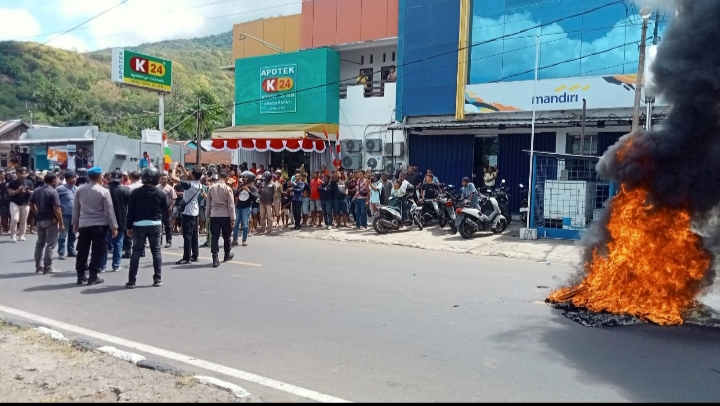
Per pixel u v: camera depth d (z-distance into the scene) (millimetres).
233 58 27250
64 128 30531
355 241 14555
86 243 8703
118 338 5824
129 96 69688
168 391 4219
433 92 18859
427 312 6914
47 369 4660
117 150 30391
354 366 4969
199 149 27188
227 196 10477
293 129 21359
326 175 17281
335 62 22266
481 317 6672
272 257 11578
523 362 5105
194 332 6047
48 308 7117
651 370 4926
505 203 16391
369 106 21266
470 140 18859
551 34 16609
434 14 18734
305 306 7223
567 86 16281
